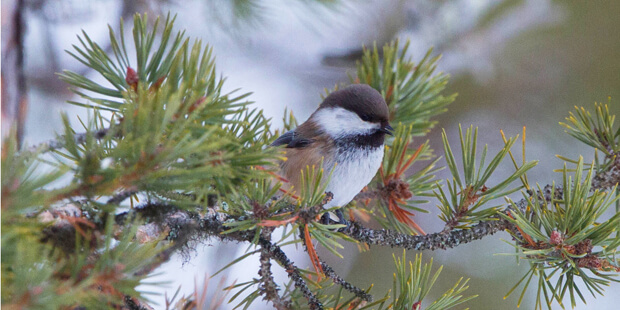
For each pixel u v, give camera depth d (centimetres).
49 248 285
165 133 300
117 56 301
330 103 312
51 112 322
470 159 305
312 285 305
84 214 300
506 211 305
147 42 301
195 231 303
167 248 299
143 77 301
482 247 321
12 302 236
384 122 310
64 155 299
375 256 321
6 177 256
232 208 302
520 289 319
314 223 303
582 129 305
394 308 303
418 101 311
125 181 291
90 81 301
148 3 316
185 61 301
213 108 300
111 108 300
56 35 320
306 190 302
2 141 270
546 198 305
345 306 304
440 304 303
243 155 300
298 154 311
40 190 276
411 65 312
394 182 308
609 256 302
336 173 310
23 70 312
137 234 301
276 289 303
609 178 305
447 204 305
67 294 245
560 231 302
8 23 312
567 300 318
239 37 315
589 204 302
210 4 314
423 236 305
